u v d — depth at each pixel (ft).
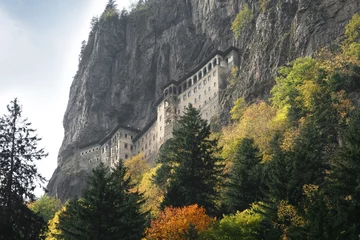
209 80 463.42
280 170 139.03
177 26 647.56
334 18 367.04
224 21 570.87
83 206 143.13
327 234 103.24
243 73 424.46
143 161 453.17
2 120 119.96
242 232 131.54
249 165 175.42
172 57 626.23
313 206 111.96
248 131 300.20
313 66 317.63
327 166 156.15
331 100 258.78
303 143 173.47
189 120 193.98
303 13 386.52
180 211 146.72
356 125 152.76
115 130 565.94
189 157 180.04
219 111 425.69
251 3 519.60
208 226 139.85
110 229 128.26
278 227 125.49
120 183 179.83
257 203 138.21
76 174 588.91
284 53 386.73
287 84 322.75
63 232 151.94
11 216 111.24
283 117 291.17
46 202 375.04
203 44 594.65
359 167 131.54
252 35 472.85
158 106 510.58
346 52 305.53
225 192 178.91
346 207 120.47
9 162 116.16
